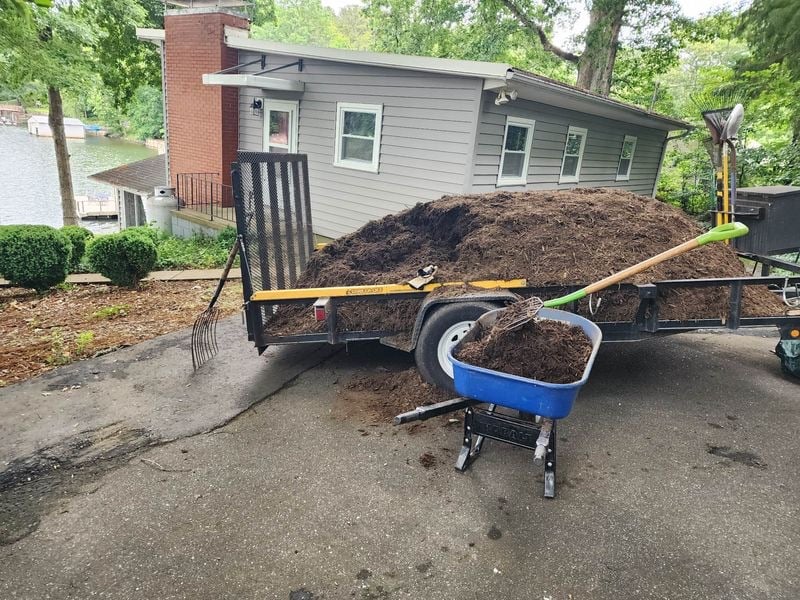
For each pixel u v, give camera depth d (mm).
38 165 35469
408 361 4707
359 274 4441
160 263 8977
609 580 2266
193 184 12258
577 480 2969
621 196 4859
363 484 2939
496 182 8844
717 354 4875
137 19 12812
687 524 2611
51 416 3779
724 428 3533
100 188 30203
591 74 16969
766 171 11852
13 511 2750
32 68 8742
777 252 4746
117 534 2574
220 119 11297
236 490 2898
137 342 5312
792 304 4129
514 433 2896
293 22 46188
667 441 3367
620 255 3973
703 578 2273
